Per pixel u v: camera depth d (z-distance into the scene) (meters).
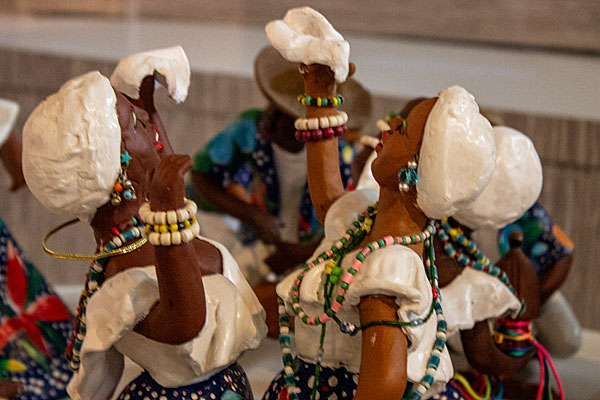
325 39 1.07
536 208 1.54
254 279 1.97
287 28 1.09
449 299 1.21
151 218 0.90
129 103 1.05
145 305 1.00
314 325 1.03
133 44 4.08
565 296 3.02
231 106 3.37
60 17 5.15
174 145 3.45
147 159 1.06
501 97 3.17
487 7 4.33
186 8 5.10
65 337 1.56
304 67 1.10
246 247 2.00
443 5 4.43
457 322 1.20
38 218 3.30
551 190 2.98
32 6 5.16
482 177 0.94
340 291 0.98
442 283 1.22
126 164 1.02
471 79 3.47
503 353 1.30
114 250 1.05
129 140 1.04
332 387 1.07
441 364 1.02
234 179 1.93
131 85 1.10
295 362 1.08
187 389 1.07
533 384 1.49
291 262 1.85
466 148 0.94
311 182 1.13
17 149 1.68
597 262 2.96
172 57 1.14
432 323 1.03
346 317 1.02
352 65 1.12
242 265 1.99
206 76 3.37
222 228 2.12
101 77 1.01
